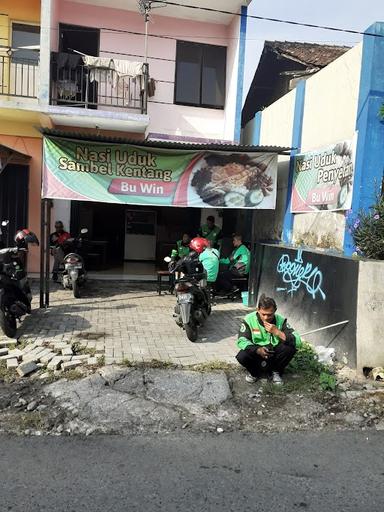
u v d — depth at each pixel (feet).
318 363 17.49
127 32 37.11
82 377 15.88
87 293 30.66
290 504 9.56
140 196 26.05
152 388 15.23
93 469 10.76
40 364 16.79
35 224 35.42
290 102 28.35
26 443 11.93
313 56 40.65
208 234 35.70
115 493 9.78
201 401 14.61
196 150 26.35
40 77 31.78
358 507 9.53
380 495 10.01
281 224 28.63
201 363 17.60
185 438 12.50
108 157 25.53
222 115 39.14
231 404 14.55
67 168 25.16
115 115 33.22
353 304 17.34
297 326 22.09
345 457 11.71
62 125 35.24
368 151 19.70
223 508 9.35
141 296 30.40
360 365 16.87
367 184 19.72
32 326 22.00
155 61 37.73
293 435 12.87
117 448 11.82
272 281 25.58
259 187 27.02
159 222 45.96
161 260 43.01
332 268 19.06
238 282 30.60
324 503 9.64
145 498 9.62
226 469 10.94
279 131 30.01
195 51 38.50
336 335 18.45
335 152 22.18
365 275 16.92
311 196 24.61
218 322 24.40
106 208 45.11
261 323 16.02
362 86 20.06
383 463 11.44
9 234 34.96
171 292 31.83
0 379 15.67
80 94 34.86
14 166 34.91
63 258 32.09
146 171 26.03
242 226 36.94
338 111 22.29
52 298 28.50
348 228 20.22
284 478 10.61
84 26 36.52
